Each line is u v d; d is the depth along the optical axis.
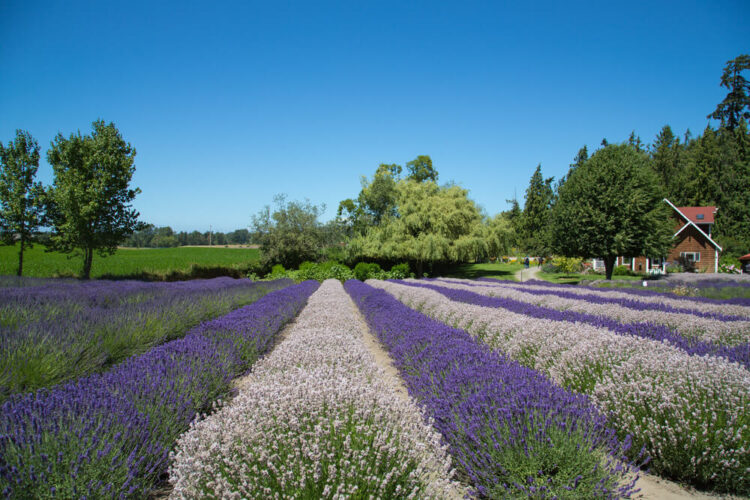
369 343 8.62
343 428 2.59
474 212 32.69
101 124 20.34
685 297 13.27
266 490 2.15
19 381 3.89
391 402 2.96
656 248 25.39
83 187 19.47
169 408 3.40
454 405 3.52
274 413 2.72
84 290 11.03
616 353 4.44
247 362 5.95
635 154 26.75
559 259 36.94
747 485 2.98
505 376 3.94
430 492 2.26
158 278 26.70
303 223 34.50
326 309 10.12
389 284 20.50
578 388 4.15
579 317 8.01
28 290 9.51
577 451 2.68
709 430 3.10
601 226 25.39
